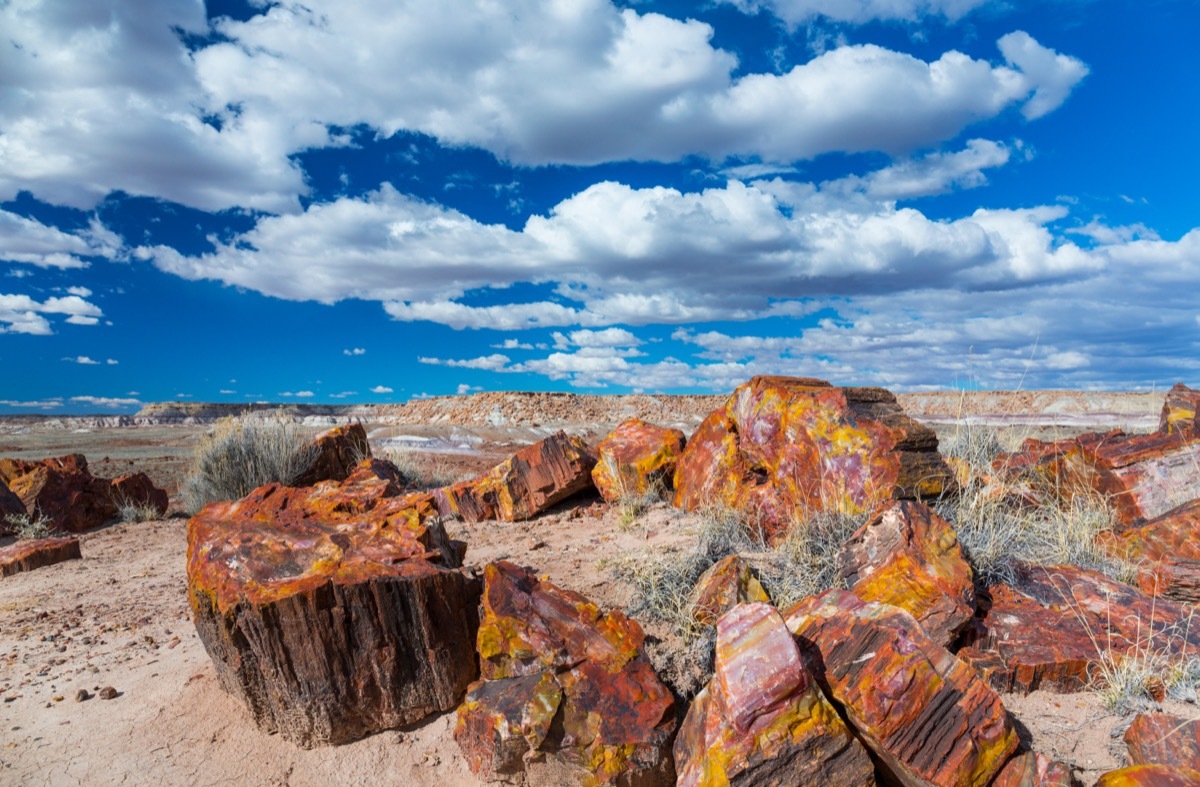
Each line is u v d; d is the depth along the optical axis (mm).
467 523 8711
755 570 5734
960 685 3699
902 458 6273
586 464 9086
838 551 5555
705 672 4750
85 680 5508
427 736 4605
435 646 4637
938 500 6355
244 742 4652
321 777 4379
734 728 3633
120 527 11508
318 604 4391
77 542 9367
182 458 21375
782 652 3756
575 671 4320
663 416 34531
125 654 5938
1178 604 4953
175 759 4535
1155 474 6617
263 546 4887
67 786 4309
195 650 5871
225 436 12789
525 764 4117
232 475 12180
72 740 4730
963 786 3479
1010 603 4973
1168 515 5805
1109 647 4418
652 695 4293
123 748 4641
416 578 4566
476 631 4859
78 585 8055
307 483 12367
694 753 3881
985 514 6125
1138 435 7574
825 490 6512
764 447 7316
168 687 5289
